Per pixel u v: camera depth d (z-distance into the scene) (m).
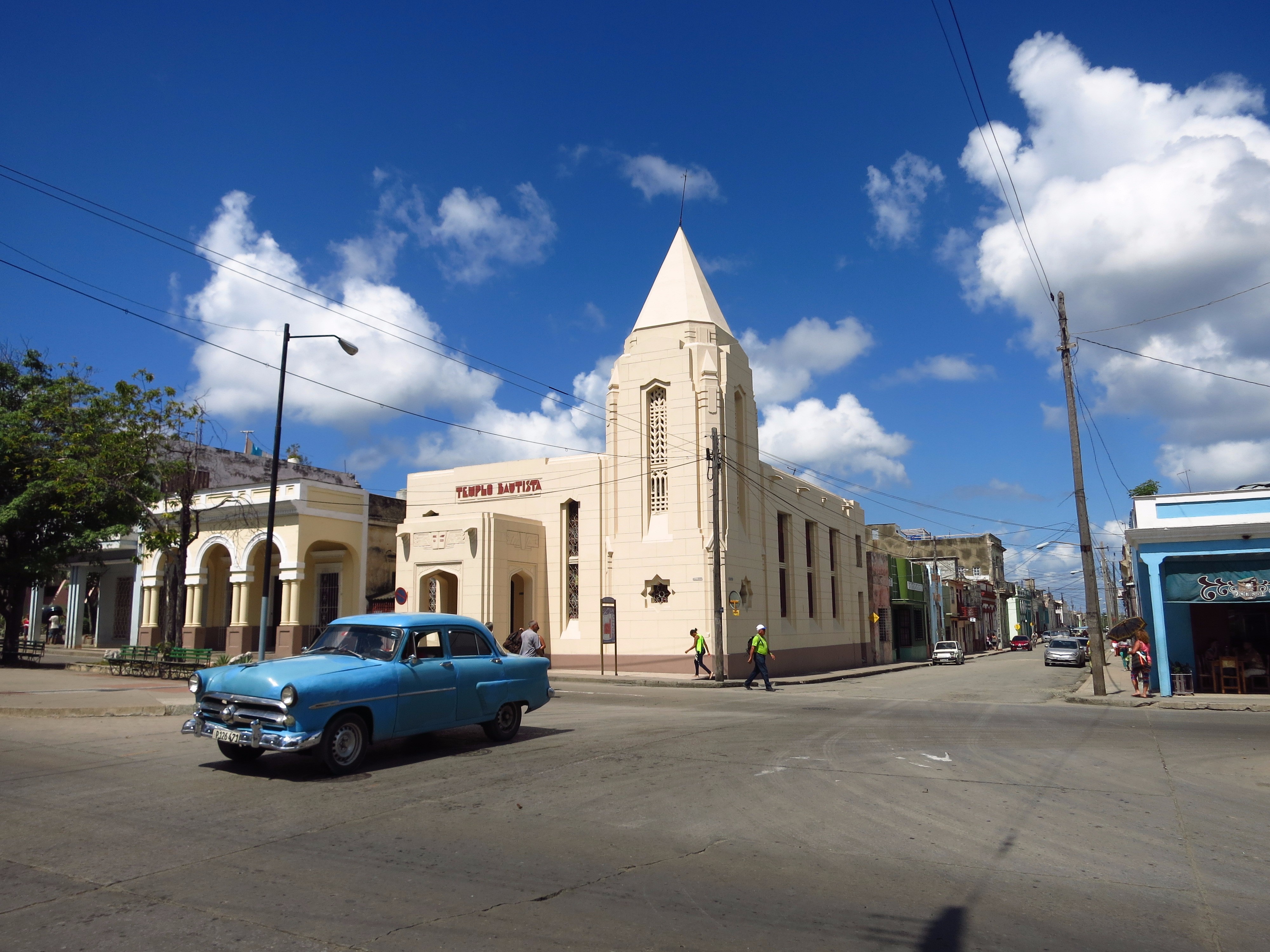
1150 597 22.00
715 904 5.53
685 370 32.00
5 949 4.66
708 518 30.61
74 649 39.22
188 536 28.59
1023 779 9.74
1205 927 5.23
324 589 35.62
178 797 8.52
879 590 50.09
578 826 7.50
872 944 4.88
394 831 7.28
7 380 29.22
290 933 4.94
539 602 32.94
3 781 9.27
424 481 36.75
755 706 18.94
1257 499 21.11
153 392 28.27
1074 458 22.62
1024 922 5.27
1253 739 13.12
